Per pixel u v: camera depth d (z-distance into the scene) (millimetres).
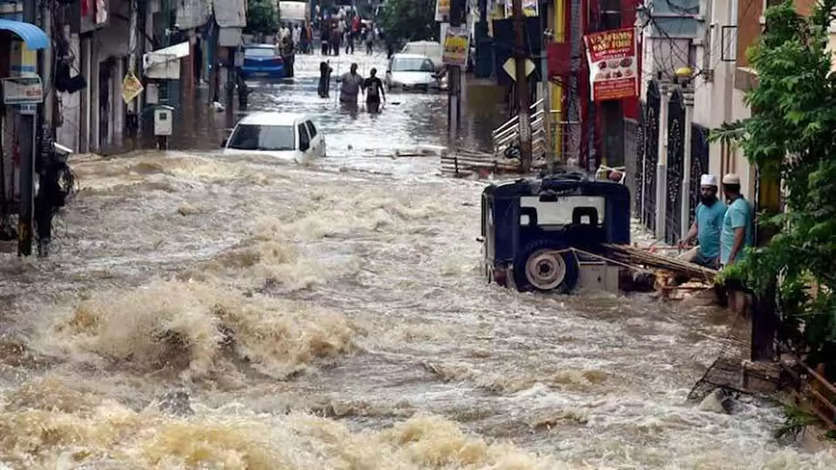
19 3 40438
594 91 42469
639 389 22875
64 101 54875
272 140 53750
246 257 32781
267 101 88438
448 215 42406
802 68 20391
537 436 20203
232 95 86688
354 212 41906
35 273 31688
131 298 25859
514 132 60000
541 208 30484
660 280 30000
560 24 63594
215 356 24438
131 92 61594
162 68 67000
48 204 33625
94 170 47594
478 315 28609
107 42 63375
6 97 32188
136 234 37344
